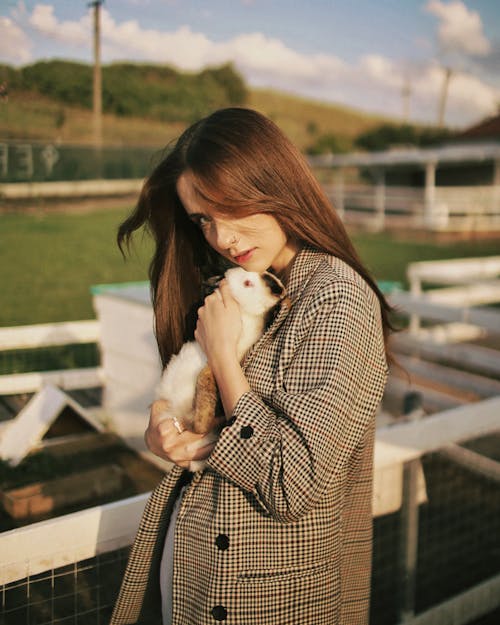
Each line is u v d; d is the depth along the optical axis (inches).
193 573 60.1
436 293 279.3
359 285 59.2
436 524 133.5
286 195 59.9
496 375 233.1
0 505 153.4
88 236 650.2
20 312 356.5
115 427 198.1
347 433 55.3
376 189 1071.0
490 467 140.9
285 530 57.6
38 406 179.6
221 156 58.1
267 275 69.6
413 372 228.1
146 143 875.4
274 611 57.3
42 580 71.1
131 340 187.9
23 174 674.2
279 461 52.2
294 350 57.9
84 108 592.7
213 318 61.5
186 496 62.8
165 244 78.4
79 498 157.6
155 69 983.0
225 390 57.9
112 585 77.4
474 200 912.9
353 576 69.4
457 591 121.0
